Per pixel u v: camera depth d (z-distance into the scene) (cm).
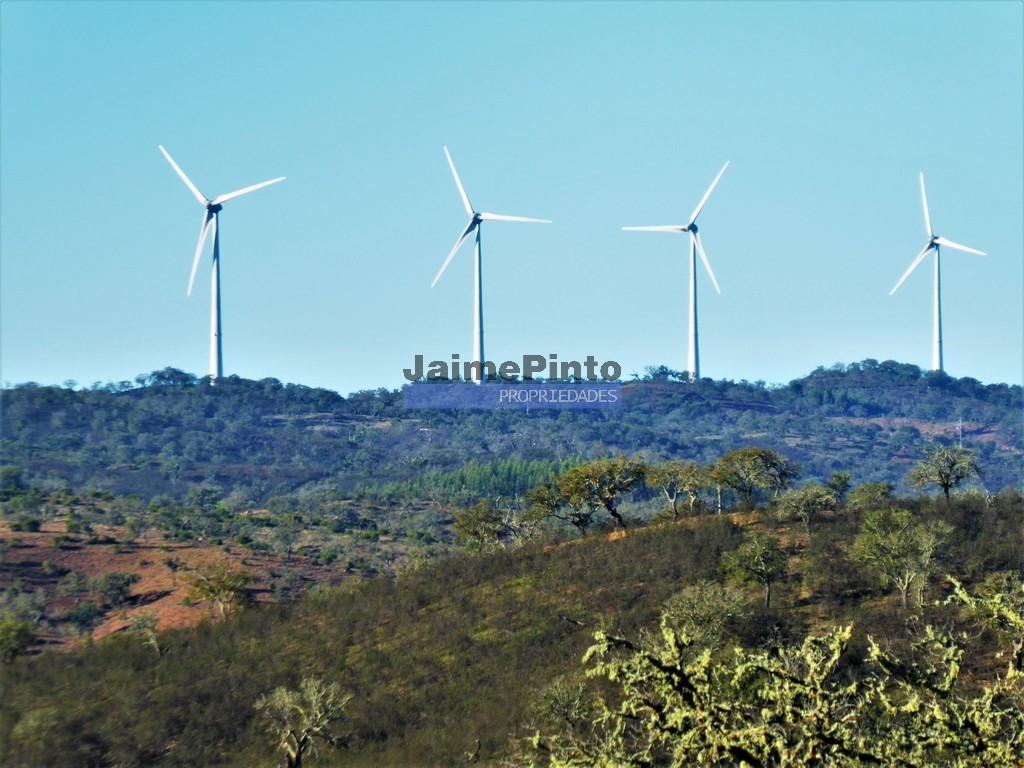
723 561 13338
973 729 2866
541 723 9288
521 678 10988
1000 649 8625
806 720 2816
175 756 9906
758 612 11400
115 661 12912
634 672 2869
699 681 2866
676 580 13350
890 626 10631
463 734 9700
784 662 3036
